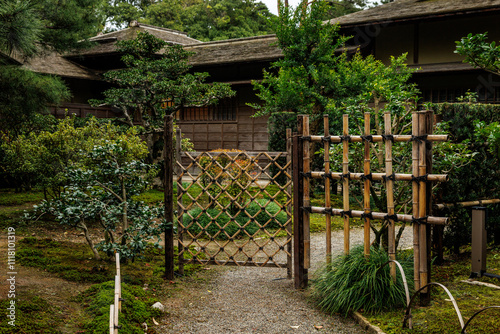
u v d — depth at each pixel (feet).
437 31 44.14
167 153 17.37
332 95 35.53
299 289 16.40
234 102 52.80
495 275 15.94
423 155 13.10
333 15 73.31
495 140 15.33
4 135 33.24
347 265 14.75
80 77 53.78
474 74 41.14
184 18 114.32
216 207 27.84
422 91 43.83
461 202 19.15
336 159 18.04
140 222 17.08
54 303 13.17
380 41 46.88
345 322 13.43
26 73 30.17
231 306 14.78
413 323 12.49
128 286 15.23
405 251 18.13
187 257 20.62
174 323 13.24
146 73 38.45
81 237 23.17
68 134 24.79
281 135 38.42
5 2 25.09
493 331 11.68
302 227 16.33
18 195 32.86
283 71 35.83
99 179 18.71
